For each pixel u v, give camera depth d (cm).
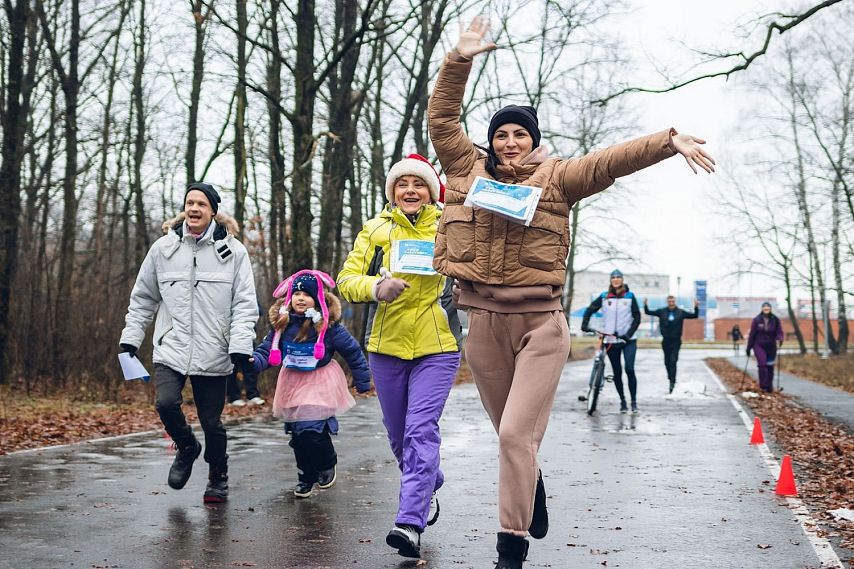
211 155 2723
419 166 568
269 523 620
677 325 1941
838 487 782
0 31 1962
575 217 4241
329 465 720
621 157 446
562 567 515
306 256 1933
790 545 570
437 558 532
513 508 450
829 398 1973
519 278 463
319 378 714
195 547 549
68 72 2516
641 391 2044
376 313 564
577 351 5416
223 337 679
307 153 1922
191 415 1380
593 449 1037
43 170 2622
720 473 862
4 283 1767
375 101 2795
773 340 2033
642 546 566
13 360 1770
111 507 667
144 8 2648
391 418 578
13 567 500
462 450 1021
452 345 558
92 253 2373
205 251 679
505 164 473
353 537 582
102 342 1739
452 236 473
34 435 1116
